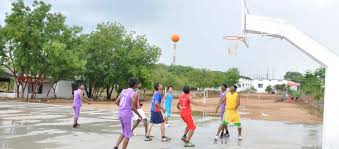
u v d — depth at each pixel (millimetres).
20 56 41375
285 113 35750
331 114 11289
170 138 14320
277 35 12109
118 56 49688
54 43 40406
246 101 63469
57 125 17094
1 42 41625
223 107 15289
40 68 42281
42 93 49938
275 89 123750
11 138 12766
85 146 11688
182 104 12578
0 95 47562
